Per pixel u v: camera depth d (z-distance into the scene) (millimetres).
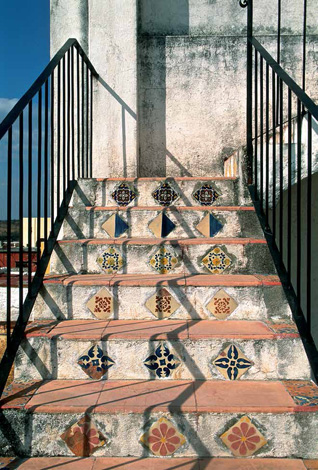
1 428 1921
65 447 1927
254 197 3053
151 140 4387
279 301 2455
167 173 4391
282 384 2131
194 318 2494
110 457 1916
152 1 4402
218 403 1938
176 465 1839
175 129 4383
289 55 4359
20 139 2281
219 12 4406
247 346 2197
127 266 2791
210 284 2488
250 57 3248
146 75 4375
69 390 2098
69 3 4344
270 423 1895
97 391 2084
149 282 2502
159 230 3006
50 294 2533
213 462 1857
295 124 3193
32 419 1927
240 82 4363
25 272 4961
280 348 2184
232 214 2977
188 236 2988
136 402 1960
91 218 3033
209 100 4367
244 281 2488
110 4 4230
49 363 2236
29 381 2211
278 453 1893
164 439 1908
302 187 4289
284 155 3254
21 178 2289
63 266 2822
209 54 4363
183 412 1901
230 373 2199
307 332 2170
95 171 4281
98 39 4246
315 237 4344
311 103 2088
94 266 2807
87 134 3859
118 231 3021
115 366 2221
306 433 1887
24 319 2311
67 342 2229
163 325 2387
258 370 2193
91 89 4070
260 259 2752
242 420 1898
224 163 4312
